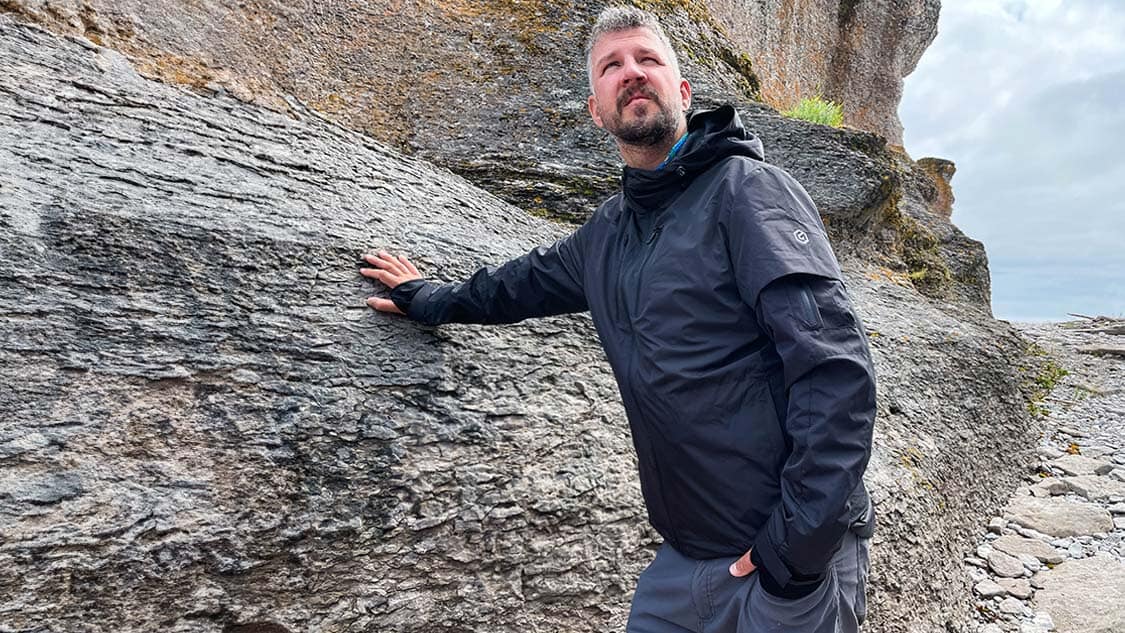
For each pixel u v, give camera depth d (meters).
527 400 3.33
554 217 5.20
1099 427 7.93
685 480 2.11
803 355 1.85
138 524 2.32
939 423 5.48
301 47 5.28
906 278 7.74
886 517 4.15
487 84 5.91
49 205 2.62
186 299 2.69
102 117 3.24
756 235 1.96
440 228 3.80
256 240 2.96
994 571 4.84
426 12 6.20
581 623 3.16
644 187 2.24
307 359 2.83
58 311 2.42
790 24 16.31
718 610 2.14
